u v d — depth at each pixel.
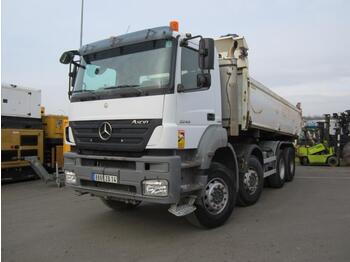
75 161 5.84
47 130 13.50
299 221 6.36
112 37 5.75
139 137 5.04
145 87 5.08
